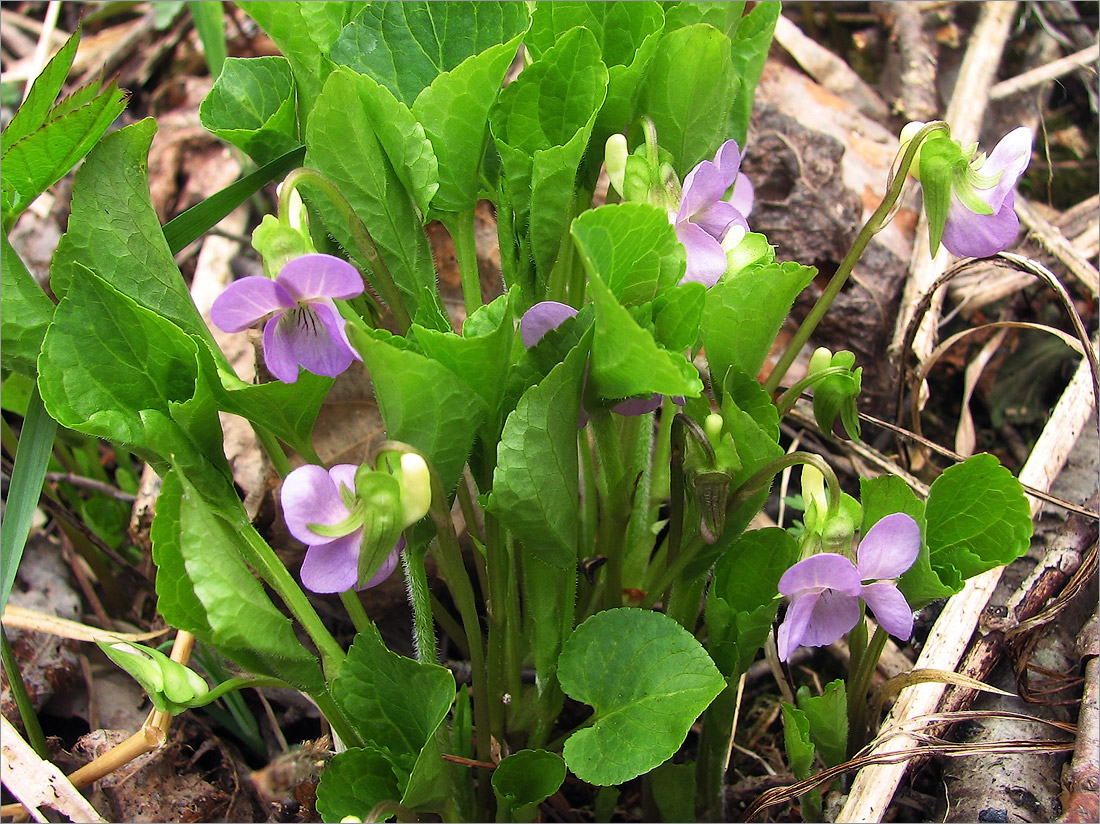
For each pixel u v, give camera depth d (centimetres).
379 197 17
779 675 21
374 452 15
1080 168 30
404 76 18
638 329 13
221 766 20
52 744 20
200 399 16
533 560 17
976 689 19
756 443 16
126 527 25
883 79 32
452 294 25
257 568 17
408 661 15
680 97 18
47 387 16
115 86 17
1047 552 20
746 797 20
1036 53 32
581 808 19
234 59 19
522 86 17
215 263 28
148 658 15
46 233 29
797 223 26
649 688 15
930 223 17
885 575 15
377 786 16
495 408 16
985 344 26
